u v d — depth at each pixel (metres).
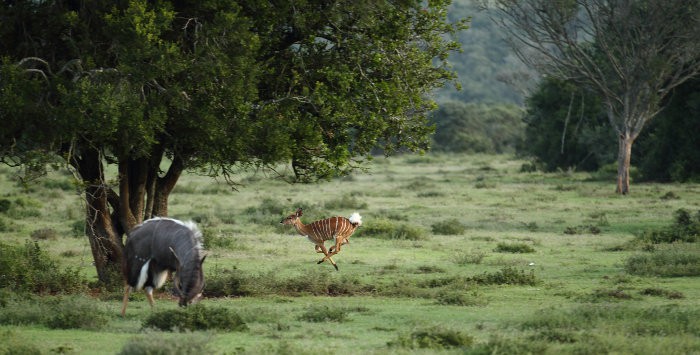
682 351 41.56
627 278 76.94
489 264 90.00
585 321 50.84
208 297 66.88
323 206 166.12
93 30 61.72
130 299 64.75
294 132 66.00
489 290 70.75
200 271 49.09
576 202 183.50
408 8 68.19
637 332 48.06
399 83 69.38
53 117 57.19
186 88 60.94
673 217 144.25
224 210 158.38
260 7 63.50
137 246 51.81
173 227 50.84
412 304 63.31
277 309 59.28
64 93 57.19
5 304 58.44
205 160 64.56
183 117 61.50
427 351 41.53
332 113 67.44
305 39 67.31
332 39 69.25
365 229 120.00
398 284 72.44
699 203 177.25
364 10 65.12
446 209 165.88
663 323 49.75
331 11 65.56
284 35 68.56
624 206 171.75
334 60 68.44
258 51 66.19
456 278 75.56
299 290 69.88
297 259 93.50
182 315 48.81
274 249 101.50
